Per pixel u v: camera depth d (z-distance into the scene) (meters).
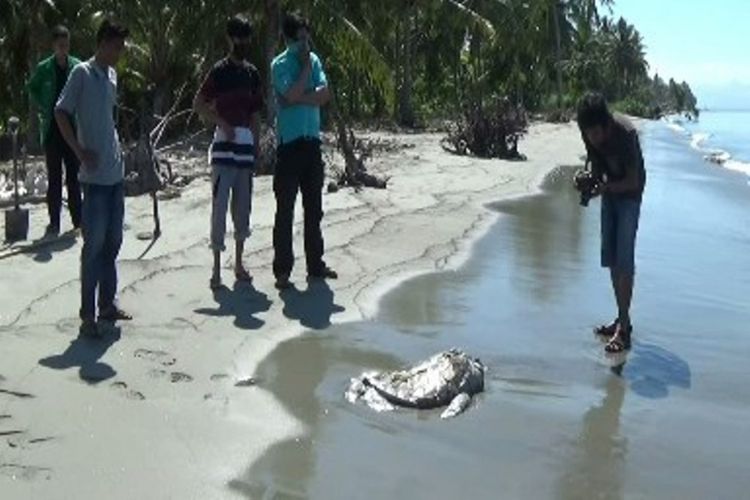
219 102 8.37
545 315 8.48
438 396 6.73
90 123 7.30
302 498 5.71
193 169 15.35
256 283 8.76
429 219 12.07
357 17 24.05
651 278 9.86
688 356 7.69
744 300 9.16
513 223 12.31
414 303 8.63
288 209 8.60
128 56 24.20
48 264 8.78
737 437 6.46
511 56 44.16
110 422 6.28
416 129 34.03
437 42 43.34
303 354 7.39
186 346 7.36
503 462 6.11
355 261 9.75
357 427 6.42
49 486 5.67
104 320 7.66
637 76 101.25
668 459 6.20
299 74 8.47
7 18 25.17
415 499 5.75
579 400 6.88
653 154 29.45
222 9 21.20
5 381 6.62
